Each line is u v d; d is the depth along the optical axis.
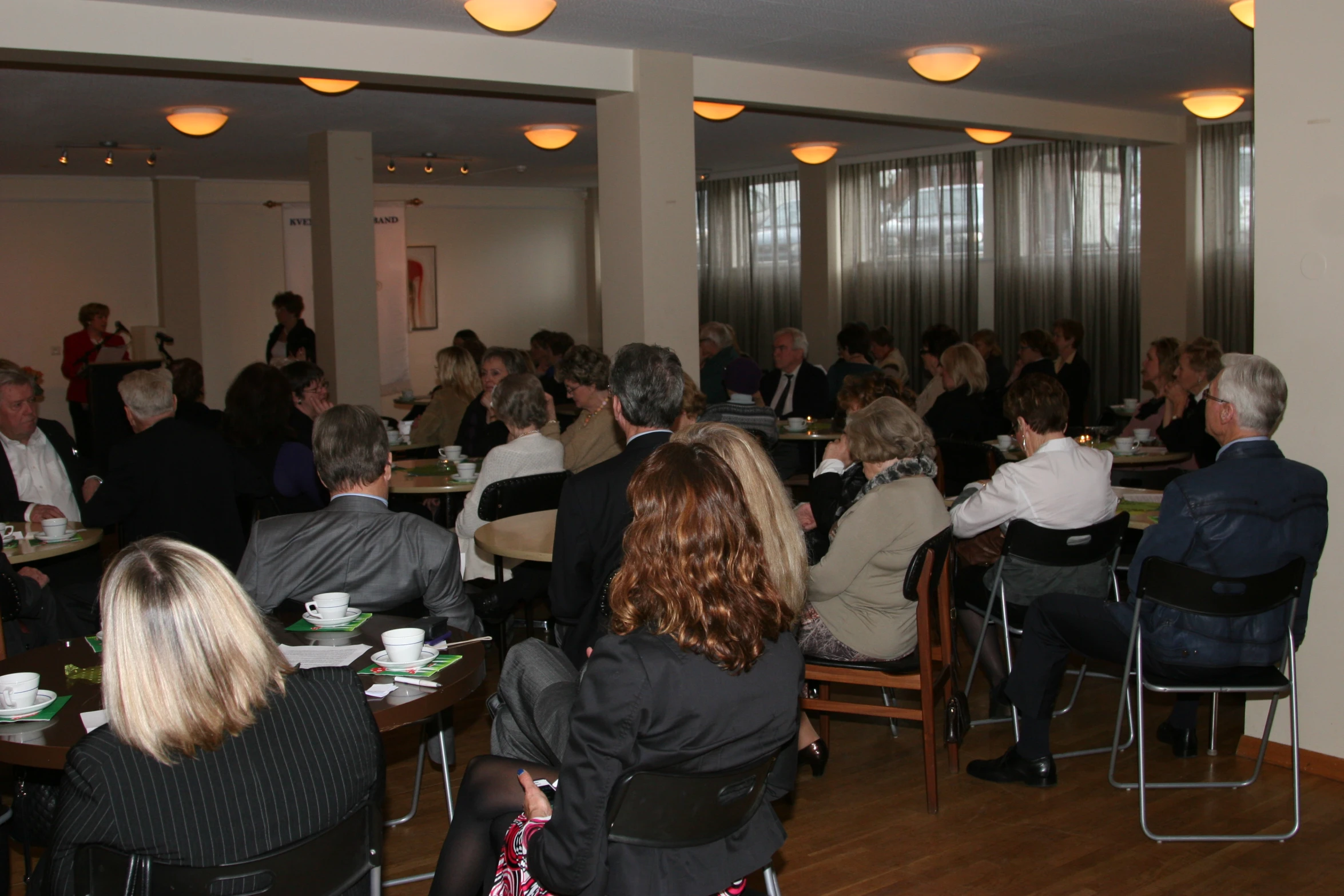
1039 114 7.57
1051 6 4.80
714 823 1.53
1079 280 9.95
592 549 2.57
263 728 1.43
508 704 2.27
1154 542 2.81
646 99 5.56
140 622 1.35
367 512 2.57
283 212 11.38
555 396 8.46
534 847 1.52
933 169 10.74
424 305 12.52
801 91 6.23
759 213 12.28
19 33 4.13
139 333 10.23
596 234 13.50
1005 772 3.22
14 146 8.33
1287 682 2.79
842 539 2.95
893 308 11.12
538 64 5.27
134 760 1.37
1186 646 2.79
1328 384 3.17
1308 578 2.84
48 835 2.09
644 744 1.46
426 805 3.16
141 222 10.68
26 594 2.92
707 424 1.98
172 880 1.38
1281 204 3.23
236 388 4.38
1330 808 3.02
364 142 7.79
